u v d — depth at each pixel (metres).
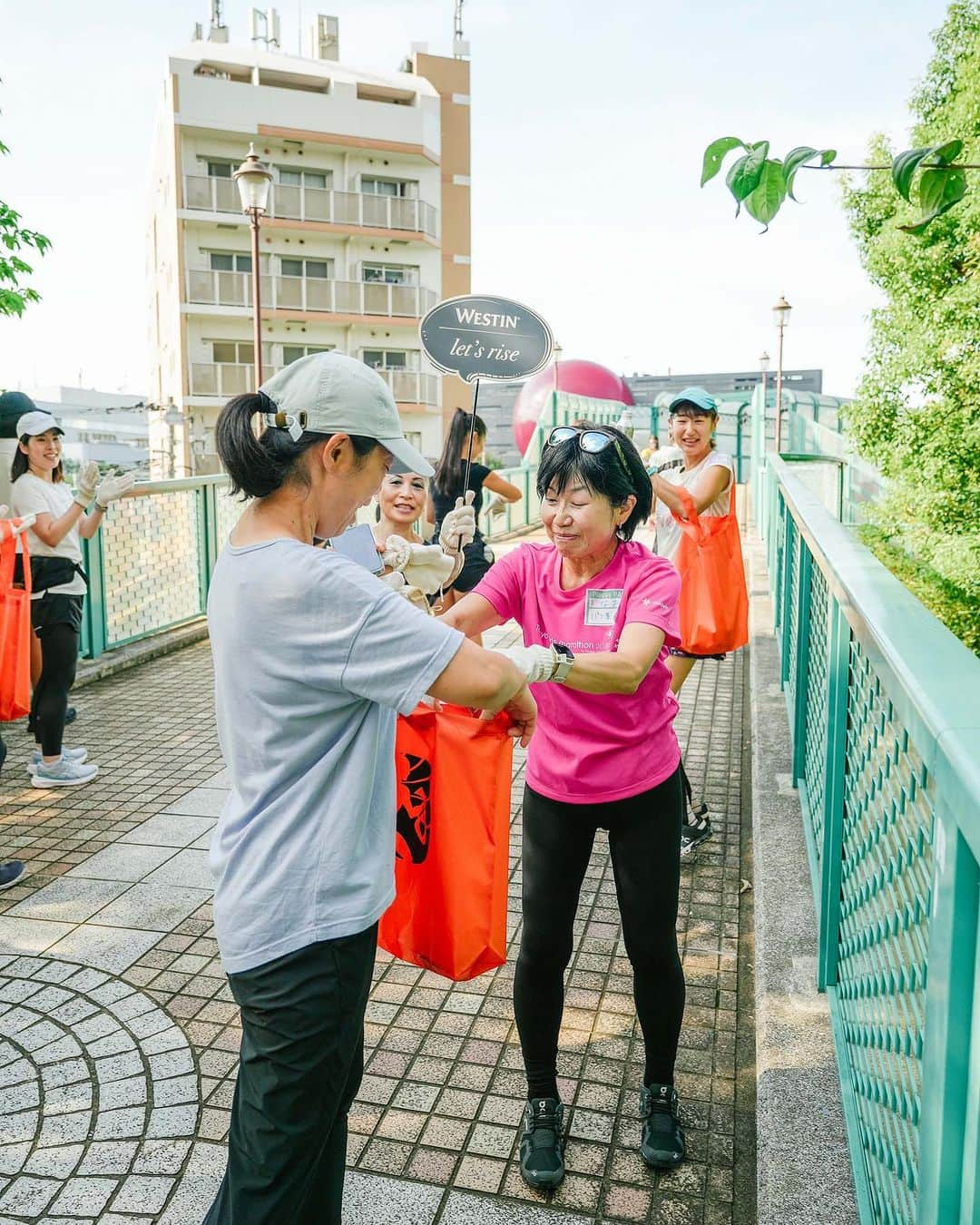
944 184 1.57
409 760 2.00
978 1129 1.11
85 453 41.31
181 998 3.09
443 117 36.75
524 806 2.34
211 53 32.31
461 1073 2.71
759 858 3.55
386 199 33.47
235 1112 1.59
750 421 23.78
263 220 31.59
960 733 1.12
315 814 1.55
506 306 3.70
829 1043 2.47
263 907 1.54
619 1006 3.01
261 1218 1.52
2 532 4.07
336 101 32.44
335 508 1.63
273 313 32.16
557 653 1.90
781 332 22.62
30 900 3.75
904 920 1.71
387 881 1.63
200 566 8.96
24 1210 2.21
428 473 1.65
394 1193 2.25
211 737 5.84
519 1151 2.38
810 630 4.02
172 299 33.22
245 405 1.55
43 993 3.12
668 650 2.28
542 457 2.19
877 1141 1.85
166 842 4.28
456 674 1.48
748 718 6.08
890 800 1.89
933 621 1.63
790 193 1.57
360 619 1.47
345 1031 1.57
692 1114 2.51
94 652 7.45
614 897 3.76
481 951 2.00
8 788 4.98
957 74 17.12
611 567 2.24
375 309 33.59
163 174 33.88
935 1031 1.27
